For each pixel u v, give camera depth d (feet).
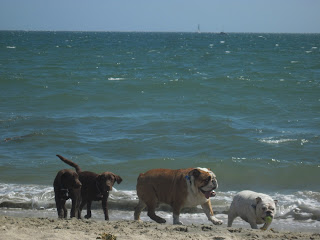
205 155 51.26
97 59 192.85
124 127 64.23
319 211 33.88
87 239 20.43
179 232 23.47
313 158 50.01
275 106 80.23
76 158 49.29
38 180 42.45
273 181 43.37
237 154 51.88
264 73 131.95
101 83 102.78
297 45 414.82
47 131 59.52
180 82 102.58
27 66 147.64
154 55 233.35
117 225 24.93
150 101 85.40
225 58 213.25
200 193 26.84
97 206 35.45
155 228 24.89
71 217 27.84
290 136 58.90
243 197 27.61
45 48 281.74
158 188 27.89
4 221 24.53
